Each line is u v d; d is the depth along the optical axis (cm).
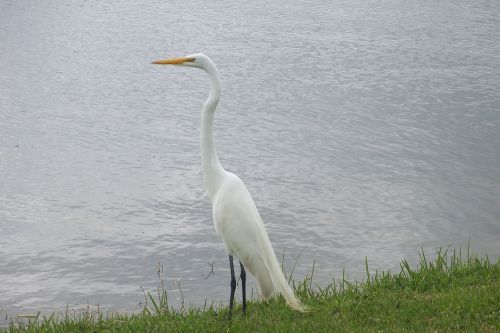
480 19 3284
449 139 1909
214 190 847
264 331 771
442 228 1434
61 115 2075
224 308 915
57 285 1230
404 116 2077
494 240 1375
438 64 2575
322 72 2475
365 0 3678
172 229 1444
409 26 3144
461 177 1681
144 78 2394
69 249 1367
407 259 1300
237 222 813
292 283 1108
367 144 1881
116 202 1567
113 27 2983
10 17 3106
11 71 2431
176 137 1927
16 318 1073
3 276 1266
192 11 3303
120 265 1298
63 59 2564
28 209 1538
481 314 784
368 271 1137
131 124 2016
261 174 1709
